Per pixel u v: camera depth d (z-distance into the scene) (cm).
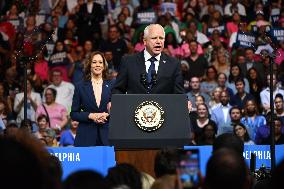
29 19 3534
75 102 1864
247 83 3120
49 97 2970
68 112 3112
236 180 780
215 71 3148
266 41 2152
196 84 2994
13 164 657
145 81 1567
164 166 1045
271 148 1786
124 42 3391
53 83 3125
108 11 3778
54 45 3322
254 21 3503
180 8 3788
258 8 3553
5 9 3600
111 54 3275
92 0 3653
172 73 1576
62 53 3294
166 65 1580
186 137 1401
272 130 1795
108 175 1039
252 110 2764
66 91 3114
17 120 2973
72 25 3559
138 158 1408
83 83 1872
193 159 812
